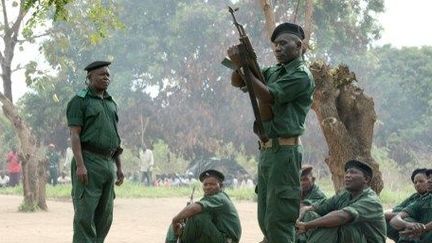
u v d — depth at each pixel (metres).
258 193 7.92
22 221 19.94
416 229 10.06
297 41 7.64
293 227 7.75
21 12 23.25
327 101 13.02
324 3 46.50
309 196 10.83
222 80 53.94
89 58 52.28
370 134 13.09
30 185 23.38
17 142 56.84
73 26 23.98
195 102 54.56
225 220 10.53
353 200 9.89
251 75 7.28
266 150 7.72
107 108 9.81
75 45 50.12
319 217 10.04
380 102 58.03
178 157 55.75
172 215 22.75
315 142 52.25
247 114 54.41
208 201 10.45
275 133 7.59
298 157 7.68
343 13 47.44
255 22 50.88
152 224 19.75
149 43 53.44
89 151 9.69
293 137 7.65
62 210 23.86
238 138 54.75
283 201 7.63
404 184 46.97
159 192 33.91
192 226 10.42
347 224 9.62
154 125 55.12
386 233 10.16
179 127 54.78
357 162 9.95
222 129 54.59
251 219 21.41
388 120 58.59
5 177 41.38
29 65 24.42
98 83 9.77
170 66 54.12
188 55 53.78
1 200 28.73
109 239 16.17
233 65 7.34
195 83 53.50
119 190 33.91
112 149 9.81
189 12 52.31
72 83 52.31
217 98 54.28
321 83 13.01
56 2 10.97
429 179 10.73
